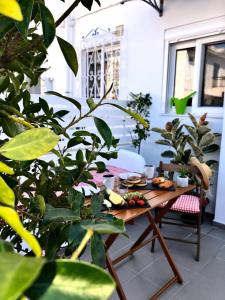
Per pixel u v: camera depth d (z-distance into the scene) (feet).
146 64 12.76
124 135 13.19
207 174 8.13
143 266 7.75
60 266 0.94
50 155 6.53
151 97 12.75
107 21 14.21
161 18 11.81
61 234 1.92
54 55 16.26
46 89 16.78
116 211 5.81
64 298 0.88
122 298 5.71
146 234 7.65
